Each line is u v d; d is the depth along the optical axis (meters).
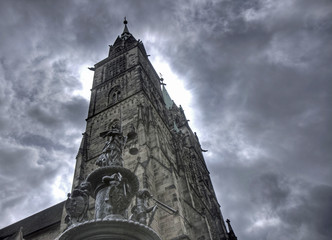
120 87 45.47
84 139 35.94
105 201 11.55
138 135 30.75
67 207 11.86
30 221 41.59
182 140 55.41
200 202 43.91
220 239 44.25
